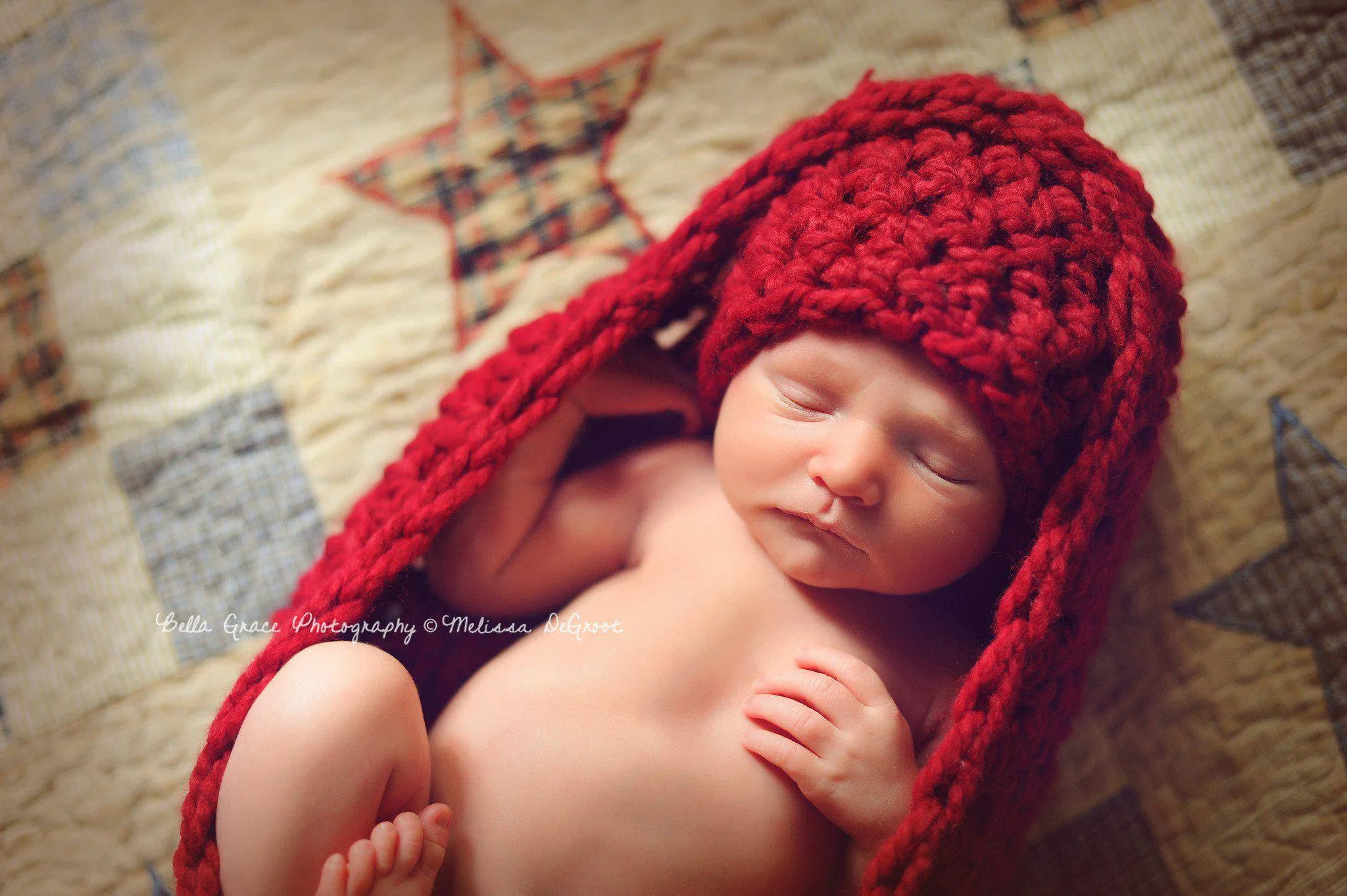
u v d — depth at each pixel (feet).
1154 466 1.66
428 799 1.46
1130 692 1.72
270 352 1.80
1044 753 1.53
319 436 1.78
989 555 1.54
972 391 1.40
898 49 1.83
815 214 1.47
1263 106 1.77
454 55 1.86
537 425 1.54
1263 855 1.67
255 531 1.76
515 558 1.57
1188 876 1.67
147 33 1.85
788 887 1.47
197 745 1.71
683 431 1.66
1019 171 1.44
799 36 1.85
